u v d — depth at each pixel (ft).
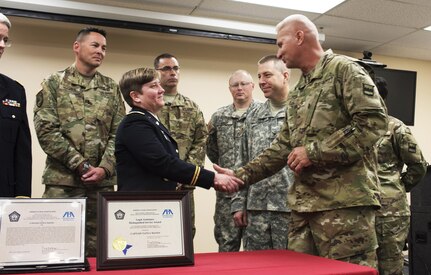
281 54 6.05
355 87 5.14
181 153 9.33
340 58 5.51
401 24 14.88
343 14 14.02
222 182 5.57
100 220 3.92
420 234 10.81
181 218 4.16
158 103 5.57
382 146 8.41
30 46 13.50
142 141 5.06
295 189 5.73
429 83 19.34
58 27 13.76
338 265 4.04
